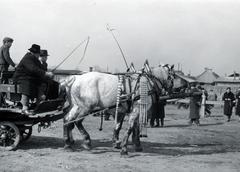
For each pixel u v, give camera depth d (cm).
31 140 1189
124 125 1802
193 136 1494
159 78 1056
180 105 3781
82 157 939
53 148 1055
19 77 994
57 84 1041
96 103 997
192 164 909
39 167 826
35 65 993
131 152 1034
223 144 1303
